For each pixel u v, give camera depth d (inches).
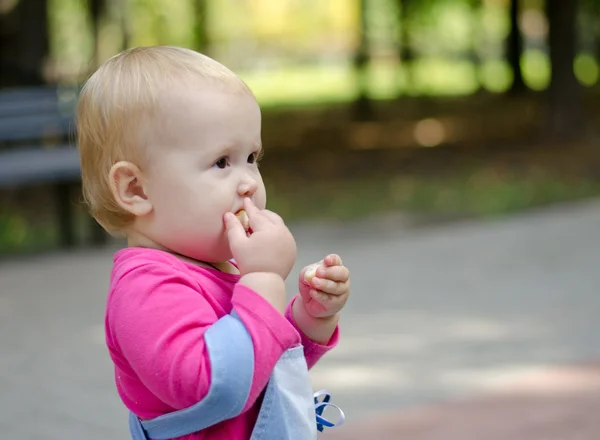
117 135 93.4
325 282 96.3
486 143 872.9
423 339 298.7
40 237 514.9
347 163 802.2
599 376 258.4
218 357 85.7
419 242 471.2
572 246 443.2
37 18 702.5
